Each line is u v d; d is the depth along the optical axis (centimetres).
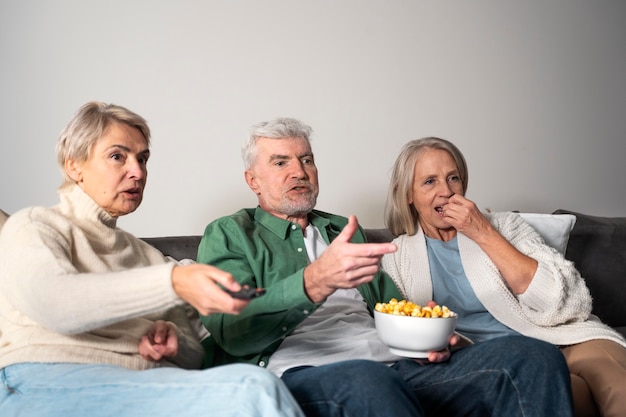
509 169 316
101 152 155
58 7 243
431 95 301
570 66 332
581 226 261
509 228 214
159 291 123
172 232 256
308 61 279
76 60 245
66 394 129
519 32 321
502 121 316
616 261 258
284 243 191
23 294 133
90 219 155
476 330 199
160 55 256
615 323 256
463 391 152
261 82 271
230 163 265
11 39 238
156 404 121
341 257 143
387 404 132
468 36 310
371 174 288
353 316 187
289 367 167
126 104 251
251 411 115
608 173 340
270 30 273
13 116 237
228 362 175
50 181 242
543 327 197
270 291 159
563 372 147
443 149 214
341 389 134
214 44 264
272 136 196
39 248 136
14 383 135
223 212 263
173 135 257
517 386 147
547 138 326
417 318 151
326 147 280
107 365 137
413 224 216
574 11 335
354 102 286
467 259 205
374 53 291
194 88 260
